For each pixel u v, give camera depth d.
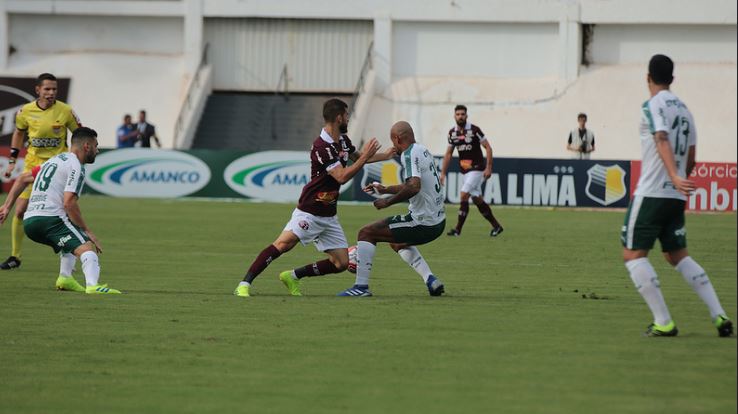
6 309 34.28
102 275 44.09
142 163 95.81
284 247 37.59
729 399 22.77
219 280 42.75
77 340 29.16
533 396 23.06
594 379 24.52
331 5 128.75
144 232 64.06
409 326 31.36
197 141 124.00
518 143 121.06
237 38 132.00
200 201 92.38
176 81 130.50
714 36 126.00
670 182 28.52
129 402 22.72
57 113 46.62
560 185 88.69
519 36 127.81
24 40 134.50
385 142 123.25
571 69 125.88
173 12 130.75
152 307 34.84
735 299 38.00
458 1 127.19
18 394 23.36
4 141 125.19
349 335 29.88
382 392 23.45
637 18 125.19
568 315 33.56
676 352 27.44
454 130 63.91
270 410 22.03
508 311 34.34
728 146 118.31
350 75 131.00
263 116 126.12
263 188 93.75
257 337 29.59
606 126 121.50
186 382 24.41
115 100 129.38
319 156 36.62
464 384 24.12
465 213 64.25
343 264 37.91
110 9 131.25
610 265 49.41
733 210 87.56
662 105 28.36
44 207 38.16
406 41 129.62
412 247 38.19
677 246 29.44
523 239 62.34
